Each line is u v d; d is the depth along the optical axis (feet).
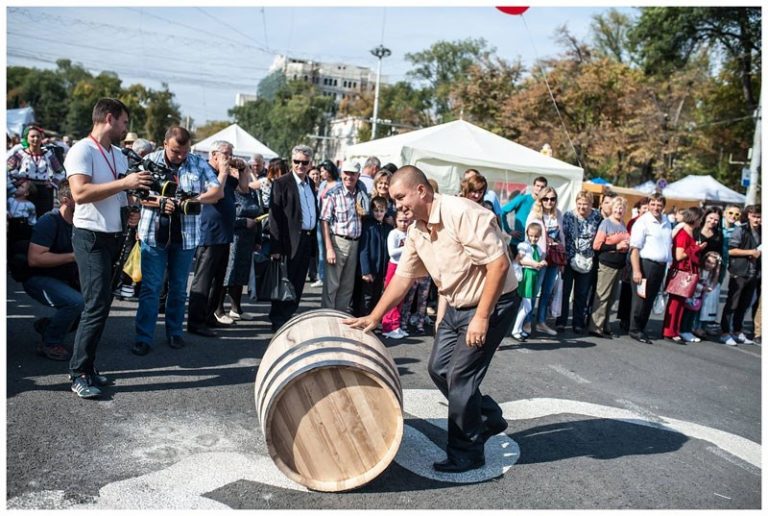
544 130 112.16
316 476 10.97
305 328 11.41
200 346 19.13
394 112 236.02
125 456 11.69
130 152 15.69
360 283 23.00
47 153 30.91
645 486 12.41
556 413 16.24
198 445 12.46
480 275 11.62
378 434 11.03
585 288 26.61
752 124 117.91
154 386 15.37
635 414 16.80
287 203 21.17
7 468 10.78
